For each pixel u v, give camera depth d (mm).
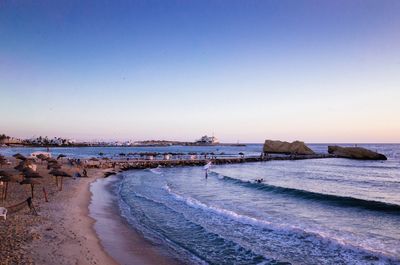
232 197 29938
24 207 20141
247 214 22469
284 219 20938
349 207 24656
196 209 23938
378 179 44875
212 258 13883
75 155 114688
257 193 32375
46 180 35969
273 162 89812
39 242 13789
